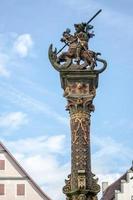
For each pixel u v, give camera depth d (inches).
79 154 832.3
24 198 1813.5
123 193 2246.6
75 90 850.8
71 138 845.2
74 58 859.4
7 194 1812.3
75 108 846.5
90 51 858.1
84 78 852.0
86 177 816.3
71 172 826.8
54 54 861.8
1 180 1823.3
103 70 855.7
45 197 1813.5
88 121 848.9
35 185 1827.0
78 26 871.7
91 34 875.4
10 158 1849.2
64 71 852.0
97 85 870.4
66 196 813.2
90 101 849.5
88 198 804.0
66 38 866.1
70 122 852.6
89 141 843.4
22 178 1830.7
